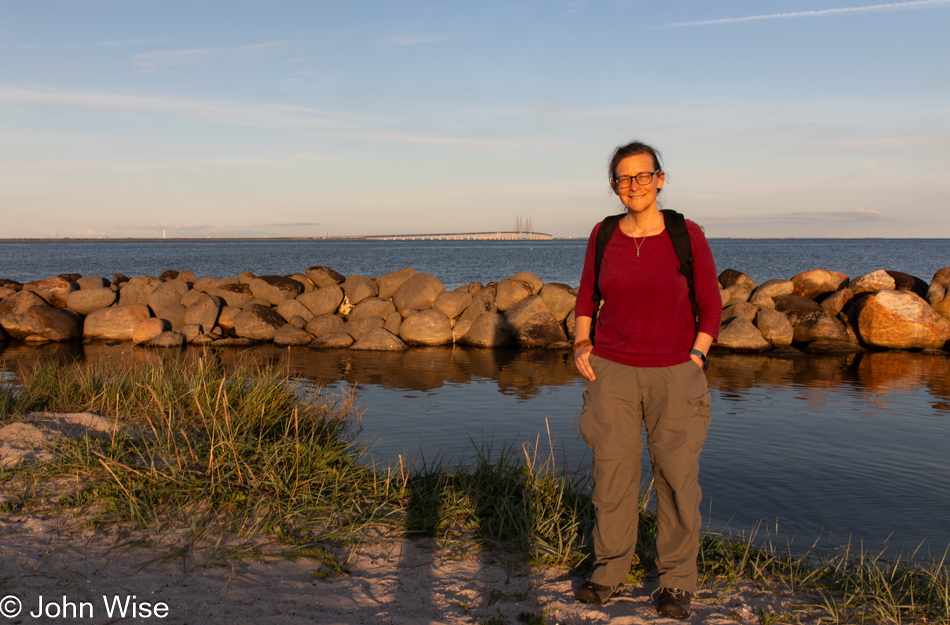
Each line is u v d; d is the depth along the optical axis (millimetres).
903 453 6523
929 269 51438
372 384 10031
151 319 14930
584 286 3260
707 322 2914
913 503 5219
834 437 7090
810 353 14023
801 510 5051
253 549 3410
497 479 4625
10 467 4301
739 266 52094
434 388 9734
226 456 4504
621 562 3047
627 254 2965
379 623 2760
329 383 10094
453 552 3586
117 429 5215
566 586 3232
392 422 7488
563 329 15273
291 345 14672
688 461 2916
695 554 2984
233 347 14375
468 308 15375
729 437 7059
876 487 5562
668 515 3010
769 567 3719
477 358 12930
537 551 3611
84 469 4289
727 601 3152
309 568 3281
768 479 5734
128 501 3797
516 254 92125
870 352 14156
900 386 10227
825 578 3609
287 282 16625
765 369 11875
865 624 3012
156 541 3443
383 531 3809
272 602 2889
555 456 6109
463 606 2961
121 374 7156
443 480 4688
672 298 2904
